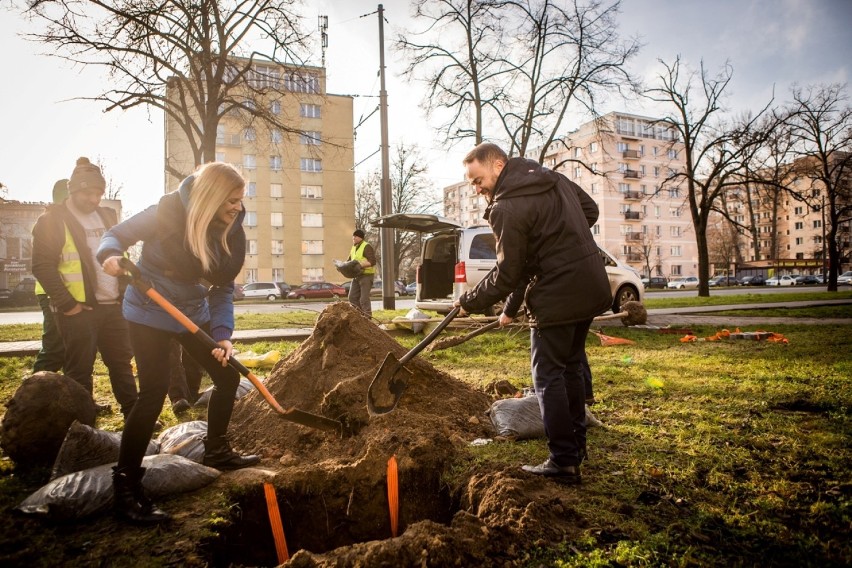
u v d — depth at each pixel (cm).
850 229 6222
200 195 246
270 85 1647
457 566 196
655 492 263
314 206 4747
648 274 6794
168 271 255
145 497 242
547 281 276
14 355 743
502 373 598
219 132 4406
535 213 273
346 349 390
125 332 394
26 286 2967
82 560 203
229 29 1431
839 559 201
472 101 1994
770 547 211
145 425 239
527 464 296
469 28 1948
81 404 320
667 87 2577
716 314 1414
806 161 3112
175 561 203
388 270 1664
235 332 984
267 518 272
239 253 277
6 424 294
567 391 306
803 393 454
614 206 7025
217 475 278
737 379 528
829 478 277
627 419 396
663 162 7356
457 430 355
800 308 1572
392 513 278
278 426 349
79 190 372
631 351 746
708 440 339
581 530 225
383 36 1712
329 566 192
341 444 329
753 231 4962
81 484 241
